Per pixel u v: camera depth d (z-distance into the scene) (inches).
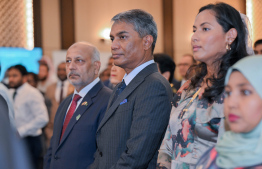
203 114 67.6
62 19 310.7
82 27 316.2
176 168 69.7
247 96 45.8
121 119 86.1
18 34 296.2
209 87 68.2
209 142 66.1
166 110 84.8
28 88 178.1
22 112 173.8
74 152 100.8
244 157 44.7
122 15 93.6
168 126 77.5
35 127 172.7
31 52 291.7
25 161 52.9
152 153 82.5
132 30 91.7
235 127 46.4
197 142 67.6
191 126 69.0
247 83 45.8
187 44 327.6
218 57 71.1
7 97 96.3
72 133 102.7
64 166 101.1
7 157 51.1
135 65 93.0
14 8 295.3
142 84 87.4
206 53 70.9
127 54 91.6
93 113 103.3
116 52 92.3
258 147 44.3
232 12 71.6
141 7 326.6
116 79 128.6
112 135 86.2
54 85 209.0
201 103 69.0
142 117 82.9
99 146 89.9
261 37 295.0
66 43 311.0
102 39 319.9
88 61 109.8
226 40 70.8
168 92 87.3
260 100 45.1
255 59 45.7
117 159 84.7
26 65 287.4
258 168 44.2
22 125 173.5
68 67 111.0
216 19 70.9
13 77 176.2
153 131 82.0
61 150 103.2
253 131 45.9
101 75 217.5
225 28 70.5
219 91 66.4
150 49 94.6
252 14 293.9
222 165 46.9
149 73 90.1
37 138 174.7
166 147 76.7
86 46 112.2
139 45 92.3
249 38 77.2
